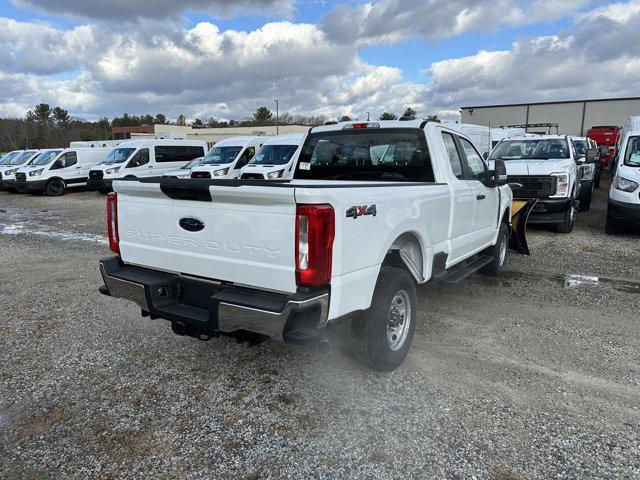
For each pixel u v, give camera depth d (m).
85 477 2.75
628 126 11.81
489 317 5.19
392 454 2.91
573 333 4.73
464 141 5.50
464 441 3.03
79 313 5.39
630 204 9.16
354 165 5.16
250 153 18.05
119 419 3.31
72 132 90.44
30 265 7.86
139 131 87.75
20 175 20.17
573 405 3.42
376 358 3.68
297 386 3.71
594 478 2.69
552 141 11.42
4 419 3.32
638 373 3.89
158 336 4.70
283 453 2.94
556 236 9.82
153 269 3.76
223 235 3.26
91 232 11.24
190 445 3.02
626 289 6.17
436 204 4.33
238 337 3.35
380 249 3.47
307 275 2.93
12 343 4.58
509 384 3.72
